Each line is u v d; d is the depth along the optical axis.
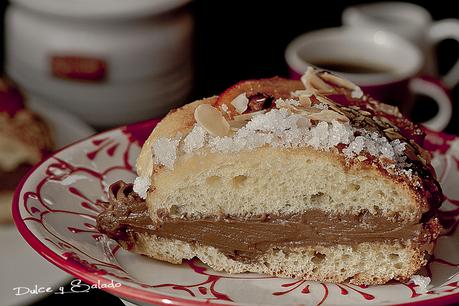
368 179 0.41
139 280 0.42
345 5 0.83
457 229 0.46
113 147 0.50
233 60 0.73
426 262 0.42
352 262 0.42
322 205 0.42
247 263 0.43
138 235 0.43
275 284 0.43
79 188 0.47
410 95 0.63
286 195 0.42
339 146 0.41
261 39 0.77
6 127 0.61
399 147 0.42
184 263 0.44
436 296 0.39
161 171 0.42
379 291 0.42
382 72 0.63
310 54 0.64
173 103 0.66
